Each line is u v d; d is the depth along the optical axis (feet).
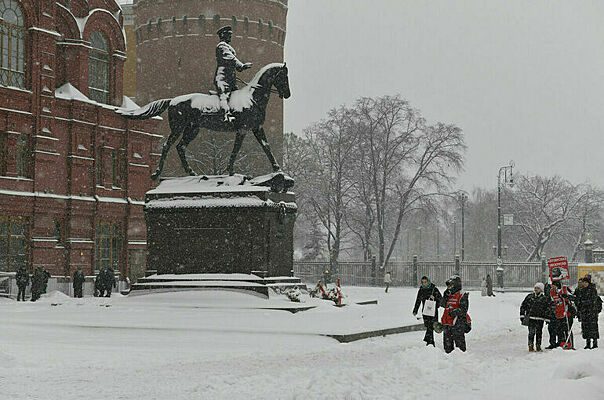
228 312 109.50
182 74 278.26
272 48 285.43
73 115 186.60
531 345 77.92
